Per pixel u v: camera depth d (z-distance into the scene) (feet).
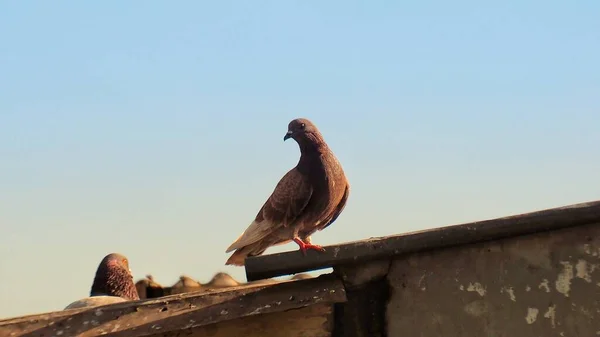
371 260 21.57
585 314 20.95
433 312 21.42
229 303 21.07
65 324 20.85
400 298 21.57
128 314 21.02
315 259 20.97
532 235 21.42
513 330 21.12
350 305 21.88
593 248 21.12
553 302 21.11
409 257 21.68
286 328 21.88
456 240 21.01
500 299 21.27
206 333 21.79
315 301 20.89
